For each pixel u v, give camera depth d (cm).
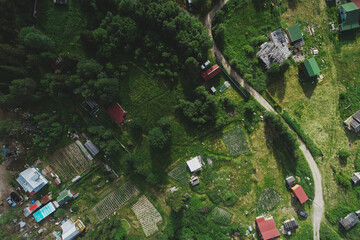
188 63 4341
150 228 4891
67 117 4644
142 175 4875
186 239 4666
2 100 3916
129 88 4672
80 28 4350
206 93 4572
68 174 4769
